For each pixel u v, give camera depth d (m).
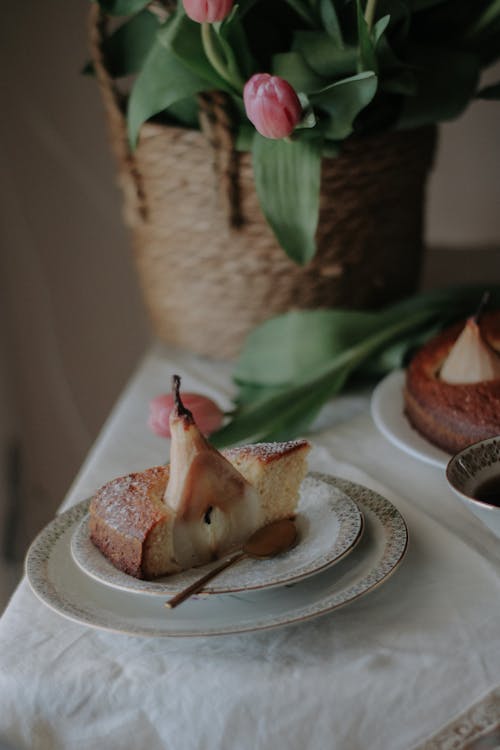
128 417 1.09
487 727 0.71
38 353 1.68
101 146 1.55
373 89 0.96
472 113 1.49
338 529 0.81
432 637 0.76
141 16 1.09
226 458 0.85
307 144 1.01
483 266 1.42
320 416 1.07
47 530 0.85
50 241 1.61
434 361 1.01
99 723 0.75
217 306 1.16
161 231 1.14
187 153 1.08
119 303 1.66
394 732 0.73
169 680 0.75
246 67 1.02
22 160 1.56
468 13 1.07
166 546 0.80
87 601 0.78
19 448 1.72
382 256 1.14
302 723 0.73
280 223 1.03
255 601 0.78
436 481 0.93
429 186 1.57
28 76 1.51
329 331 1.08
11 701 0.75
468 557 0.83
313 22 1.01
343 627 0.78
